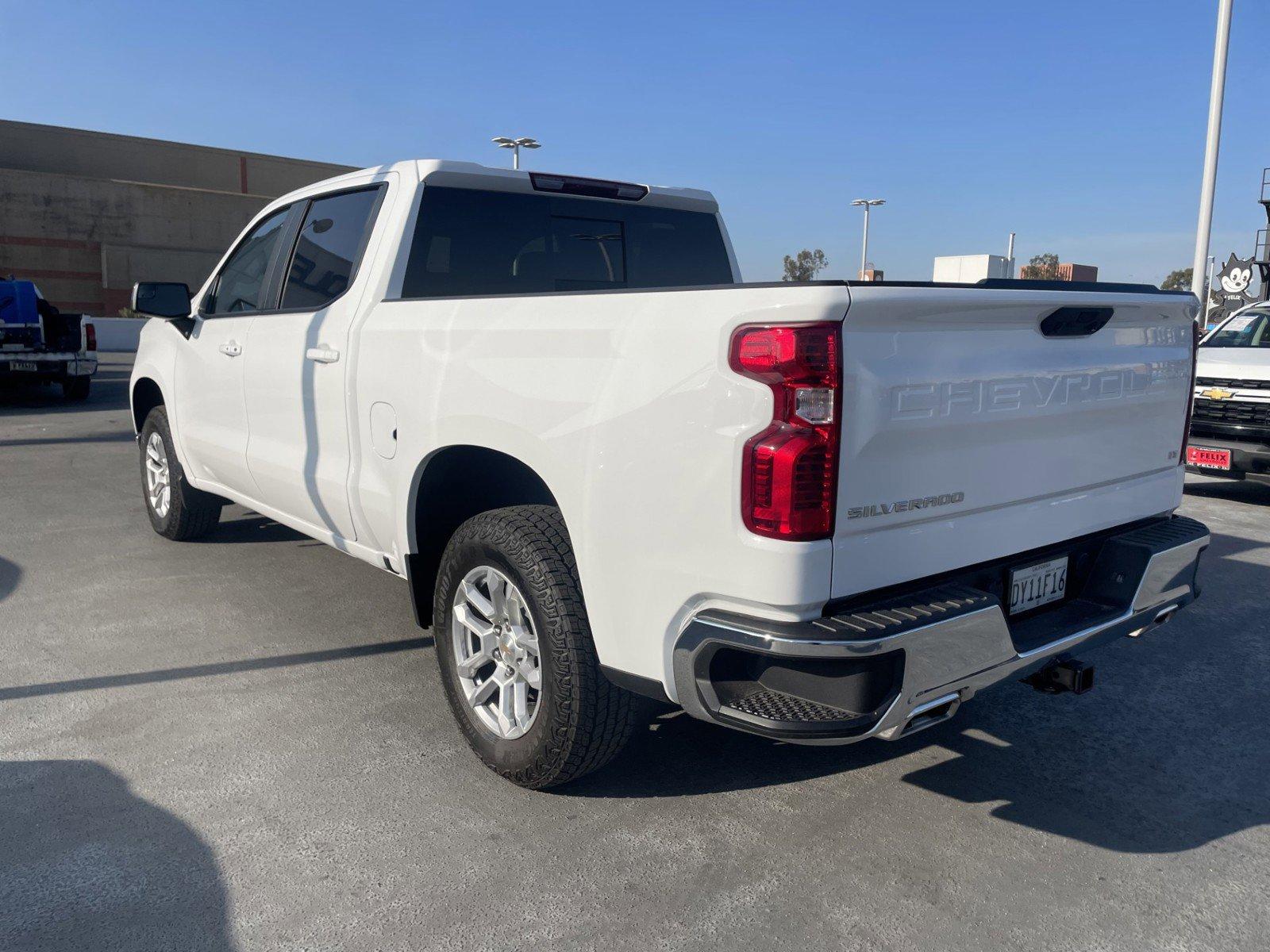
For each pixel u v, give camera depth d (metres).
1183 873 2.65
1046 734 3.53
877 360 2.23
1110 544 2.98
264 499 4.49
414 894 2.50
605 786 3.08
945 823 2.89
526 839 2.76
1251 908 2.49
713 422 2.27
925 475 2.38
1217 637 4.58
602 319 2.57
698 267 4.66
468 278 3.81
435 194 3.72
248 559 5.59
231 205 41.31
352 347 3.54
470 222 3.82
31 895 2.47
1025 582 2.75
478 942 2.32
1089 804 3.02
